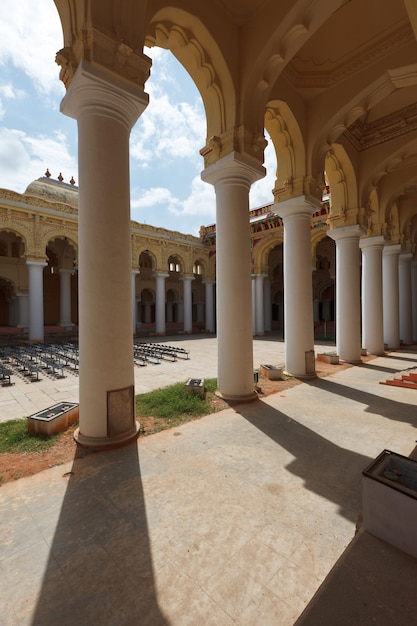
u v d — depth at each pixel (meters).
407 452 3.79
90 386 3.94
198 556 2.13
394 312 13.88
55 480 3.16
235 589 1.85
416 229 15.96
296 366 7.93
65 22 3.91
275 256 27.91
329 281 30.53
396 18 6.00
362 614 1.33
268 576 1.94
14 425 4.80
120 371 4.04
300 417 5.05
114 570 2.01
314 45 6.57
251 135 5.71
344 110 7.07
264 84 5.71
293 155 7.59
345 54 6.72
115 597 1.81
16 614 1.71
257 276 23.14
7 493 2.94
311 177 7.44
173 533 2.37
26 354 13.48
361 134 9.66
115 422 3.99
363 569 1.59
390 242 13.97
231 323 5.94
